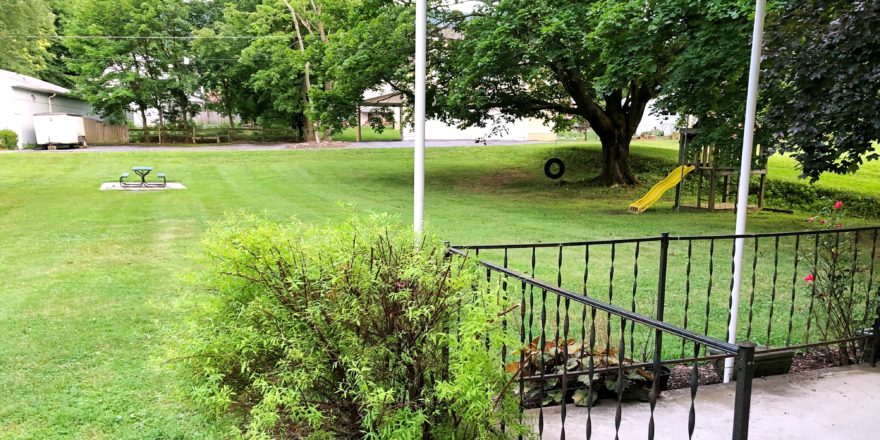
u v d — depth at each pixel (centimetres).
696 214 1150
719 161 1181
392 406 187
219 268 203
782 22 511
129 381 329
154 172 1794
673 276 605
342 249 201
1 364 354
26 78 2686
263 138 3153
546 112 2148
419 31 313
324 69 1773
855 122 538
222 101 3114
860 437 255
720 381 322
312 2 2525
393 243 207
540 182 1695
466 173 1883
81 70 2772
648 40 962
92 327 425
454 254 226
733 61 862
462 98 1387
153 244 762
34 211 1053
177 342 208
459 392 179
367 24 1510
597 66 1301
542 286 205
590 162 2023
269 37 2559
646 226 970
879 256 584
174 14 2770
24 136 2517
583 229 930
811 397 296
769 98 584
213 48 2773
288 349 185
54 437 267
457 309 200
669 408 284
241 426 204
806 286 428
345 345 189
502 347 207
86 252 709
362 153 2312
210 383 195
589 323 430
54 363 357
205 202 1202
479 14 1380
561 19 1137
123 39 2662
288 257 202
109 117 2894
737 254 321
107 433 271
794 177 1586
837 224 370
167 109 3100
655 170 1794
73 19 2858
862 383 313
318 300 193
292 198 1291
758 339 403
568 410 282
